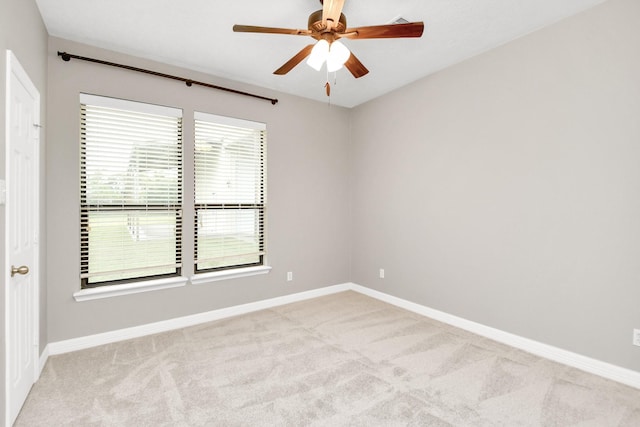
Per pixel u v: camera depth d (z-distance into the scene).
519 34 2.56
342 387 2.04
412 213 3.53
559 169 2.38
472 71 2.93
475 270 2.93
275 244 3.72
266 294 3.66
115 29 2.45
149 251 2.95
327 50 1.87
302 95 3.89
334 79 3.41
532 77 2.52
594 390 2.01
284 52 2.83
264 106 3.61
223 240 3.39
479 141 2.89
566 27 2.32
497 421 1.72
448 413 1.79
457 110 3.06
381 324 3.14
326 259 4.18
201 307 3.21
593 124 2.20
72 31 2.46
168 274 3.09
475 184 2.92
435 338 2.81
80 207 2.62
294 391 2.00
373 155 4.03
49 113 2.46
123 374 2.19
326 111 4.15
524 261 2.59
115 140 2.76
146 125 2.90
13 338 1.68
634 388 2.03
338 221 4.30
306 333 2.92
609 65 2.12
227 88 3.33
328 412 1.79
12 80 1.63
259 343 2.71
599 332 2.20
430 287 3.35
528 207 2.56
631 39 2.04
